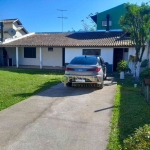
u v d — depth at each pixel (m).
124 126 4.41
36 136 3.93
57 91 8.16
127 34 17.77
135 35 11.44
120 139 3.79
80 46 16.69
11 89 8.29
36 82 10.21
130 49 15.50
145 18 10.86
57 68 18.86
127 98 6.98
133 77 12.90
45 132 4.12
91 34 20.42
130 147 2.60
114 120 4.79
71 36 20.52
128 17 11.24
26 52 21.41
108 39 17.80
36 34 23.31
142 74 9.25
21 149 3.44
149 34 11.25
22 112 5.38
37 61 21.19
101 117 5.04
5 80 10.55
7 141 3.72
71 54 17.45
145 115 5.16
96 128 4.33
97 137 3.90
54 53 20.64
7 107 5.82
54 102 6.44
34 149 3.45
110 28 23.38
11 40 20.53
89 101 6.61
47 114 5.23
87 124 4.56
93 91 8.25
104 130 4.23
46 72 15.47
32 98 6.92
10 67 19.67
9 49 21.80
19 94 7.44
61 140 3.78
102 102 6.48
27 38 21.42
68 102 6.46
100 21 24.00
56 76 12.87
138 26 11.27
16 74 13.41
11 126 4.41
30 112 5.39
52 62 20.81
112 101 6.62
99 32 20.80
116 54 17.59
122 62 12.57
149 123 4.58
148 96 6.89
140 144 2.52
